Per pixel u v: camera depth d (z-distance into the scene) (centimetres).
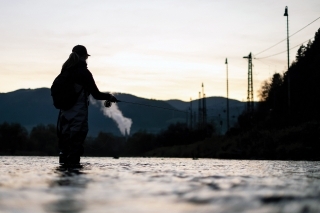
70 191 429
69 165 1009
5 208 317
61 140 1070
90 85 1060
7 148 9931
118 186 482
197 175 685
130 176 631
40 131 10269
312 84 6625
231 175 704
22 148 9981
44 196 388
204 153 6444
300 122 5231
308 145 3978
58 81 1035
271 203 350
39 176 614
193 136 10119
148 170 804
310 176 708
